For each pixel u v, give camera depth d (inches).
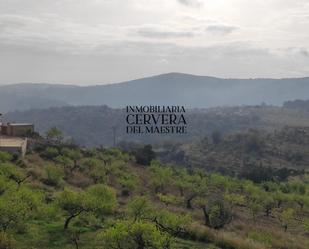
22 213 1176.8
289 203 3405.5
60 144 4256.9
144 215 1471.5
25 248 1090.7
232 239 1472.7
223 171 7027.6
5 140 3735.2
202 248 1331.2
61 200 1379.2
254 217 2566.4
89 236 1282.0
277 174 6067.9
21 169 2544.3
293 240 1921.8
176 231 1429.6
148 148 4980.3
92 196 1462.8
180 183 3061.0
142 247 995.9
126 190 2647.6
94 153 4101.9
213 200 2059.5
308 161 7603.4
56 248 1131.3
